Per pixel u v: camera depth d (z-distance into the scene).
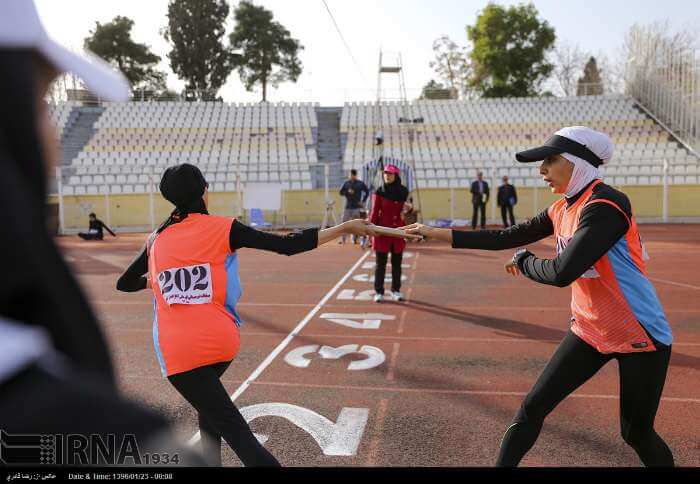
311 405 4.52
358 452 3.68
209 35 49.25
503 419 4.22
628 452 3.66
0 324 0.55
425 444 3.80
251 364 5.60
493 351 6.04
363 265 12.95
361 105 32.34
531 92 41.22
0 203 0.52
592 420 4.17
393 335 6.72
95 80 0.62
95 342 0.63
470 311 8.05
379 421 4.19
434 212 25.31
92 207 24.12
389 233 3.16
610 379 5.04
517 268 2.90
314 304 8.59
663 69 29.53
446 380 5.10
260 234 2.84
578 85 38.38
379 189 8.56
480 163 26.88
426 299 8.96
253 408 4.45
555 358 2.86
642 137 28.12
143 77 50.56
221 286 2.75
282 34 50.91
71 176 24.62
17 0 0.52
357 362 5.65
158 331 2.71
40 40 0.54
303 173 25.80
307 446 3.78
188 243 2.73
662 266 12.27
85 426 0.58
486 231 3.21
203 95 37.00
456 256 14.45
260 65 50.78
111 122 29.75
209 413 2.64
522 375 5.23
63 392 0.58
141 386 5.00
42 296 0.56
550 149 2.77
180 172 2.81
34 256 0.54
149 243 2.92
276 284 10.45
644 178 25.02
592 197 2.65
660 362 2.63
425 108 32.19
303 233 2.95
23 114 0.54
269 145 28.36
